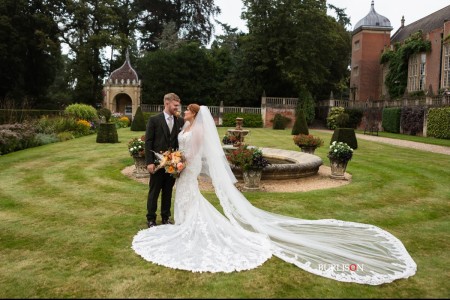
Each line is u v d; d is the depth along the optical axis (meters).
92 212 5.45
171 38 39.12
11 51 30.89
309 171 8.90
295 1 34.22
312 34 33.62
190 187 4.51
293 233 4.47
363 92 41.28
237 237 4.21
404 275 3.47
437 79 30.39
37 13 32.62
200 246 3.98
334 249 4.00
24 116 18.09
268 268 3.58
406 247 4.30
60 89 45.34
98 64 37.25
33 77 36.38
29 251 3.92
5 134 12.20
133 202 6.07
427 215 5.76
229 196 4.65
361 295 3.12
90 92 35.47
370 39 40.84
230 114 34.28
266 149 11.70
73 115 21.84
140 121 24.44
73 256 3.80
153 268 3.53
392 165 11.10
